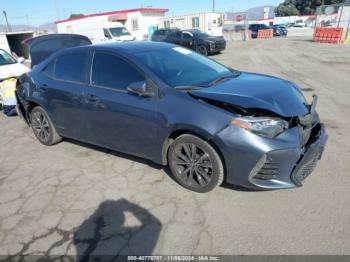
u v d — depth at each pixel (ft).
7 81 22.00
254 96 10.11
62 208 10.59
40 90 14.99
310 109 10.80
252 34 120.47
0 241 9.18
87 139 14.15
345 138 14.90
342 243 8.31
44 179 12.66
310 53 54.85
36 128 16.48
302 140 9.69
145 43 14.05
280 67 39.60
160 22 104.01
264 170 9.44
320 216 9.37
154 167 12.98
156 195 10.98
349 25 80.94
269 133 9.16
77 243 8.89
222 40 59.57
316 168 12.14
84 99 13.01
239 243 8.53
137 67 11.52
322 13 103.35
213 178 10.29
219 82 11.76
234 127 9.31
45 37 32.24
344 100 22.12
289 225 9.08
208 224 9.34
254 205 10.06
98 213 10.19
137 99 11.28
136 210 10.22
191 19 96.89
